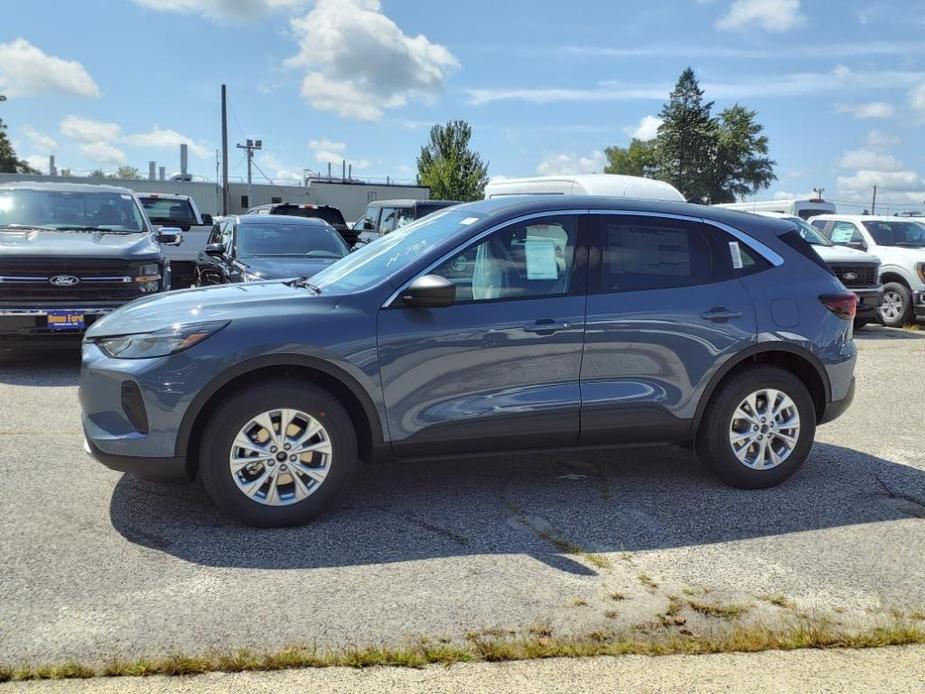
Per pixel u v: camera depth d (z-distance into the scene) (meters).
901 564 3.98
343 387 4.41
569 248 4.71
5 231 9.16
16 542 4.03
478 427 4.51
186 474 4.22
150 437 4.13
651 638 3.20
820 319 5.07
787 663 3.04
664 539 4.25
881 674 2.97
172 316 4.27
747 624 3.33
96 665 2.93
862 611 3.48
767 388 4.97
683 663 3.02
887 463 5.71
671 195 12.45
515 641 3.14
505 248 4.62
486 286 4.56
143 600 3.45
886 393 8.23
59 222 9.66
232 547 4.03
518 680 2.89
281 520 4.27
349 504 4.69
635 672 2.95
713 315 4.83
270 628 3.22
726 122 76.25
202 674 2.89
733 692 2.84
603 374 4.68
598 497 4.89
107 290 8.45
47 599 3.44
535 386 4.58
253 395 4.16
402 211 17.75
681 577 3.79
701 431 5.02
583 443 4.76
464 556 3.98
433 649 3.06
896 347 11.47
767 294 4.98
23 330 8.09
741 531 4.38
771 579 3.79
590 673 2.94
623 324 4.67
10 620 3.25
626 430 4.77
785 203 20.88
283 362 4.20
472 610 3.41
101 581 3.62
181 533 4.19
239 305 4.33
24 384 7.86
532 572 3.80
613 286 4.73
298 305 4.34
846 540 4.28
